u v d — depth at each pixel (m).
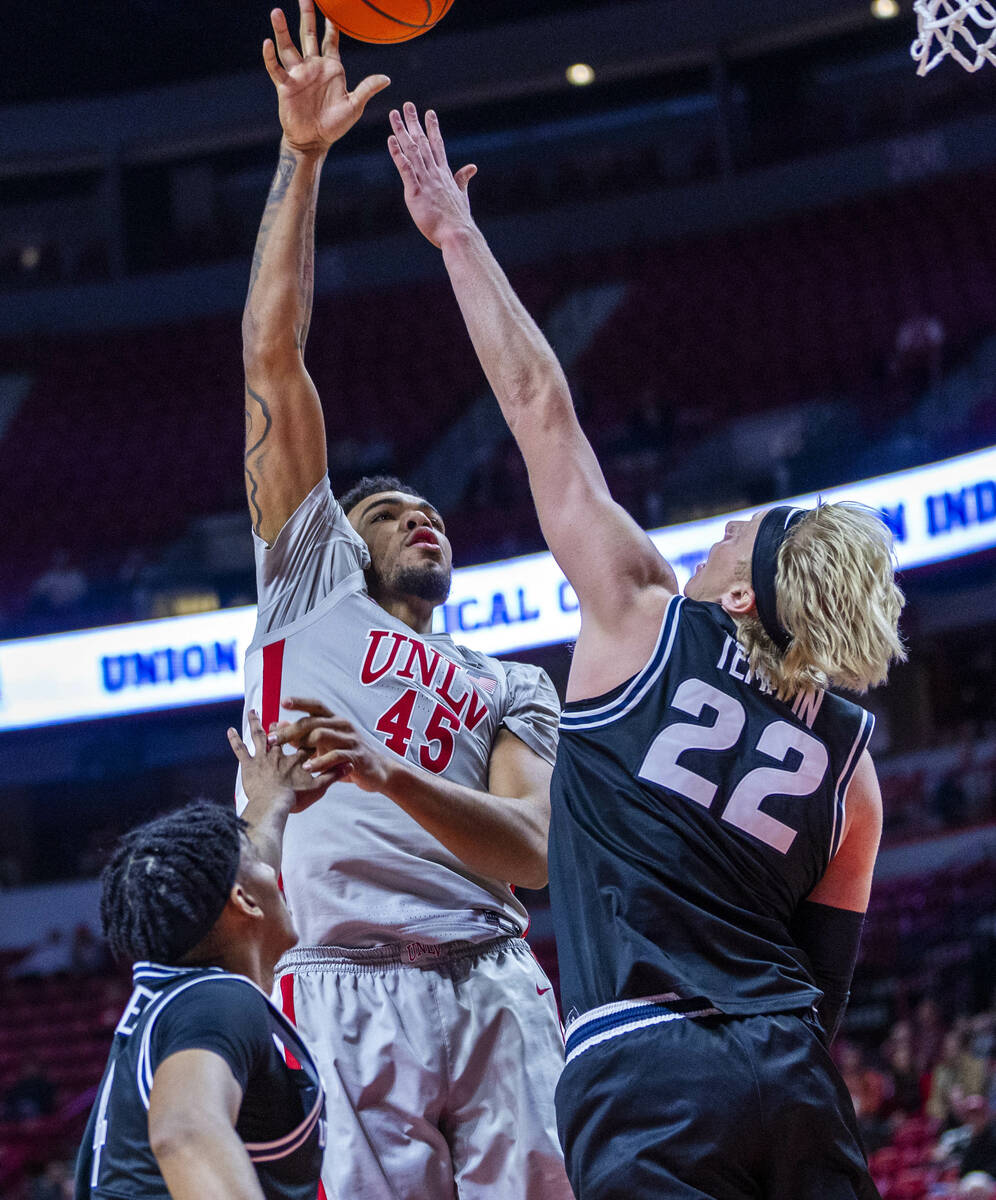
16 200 19.50
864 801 1.98
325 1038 2.37
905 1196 7.14
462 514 15.04
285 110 2.56
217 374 17.16
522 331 2.13
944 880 11.62
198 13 16.75
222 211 19.36
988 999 10.34
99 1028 12.48
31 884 15.71
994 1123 7.19
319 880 2.47
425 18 2.58
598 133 19.34
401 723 2.55
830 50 18.12
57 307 17.67
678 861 1.82
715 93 18.80
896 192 16.45
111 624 13.38
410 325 17.36
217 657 13.13
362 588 2.67
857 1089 8.61
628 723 1.90
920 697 14.55
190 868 1.78
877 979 11.20
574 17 17.19
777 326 15.75
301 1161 1.72
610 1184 1.68
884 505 11.70
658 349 16.05
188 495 15.90
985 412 12.77
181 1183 1.43
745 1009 1.75
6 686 13.37
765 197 16.80
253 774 2.18
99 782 15.94
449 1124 2.41
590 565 1.97
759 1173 1.71
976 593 14.31
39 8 16.50
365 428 16.41
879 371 14.68
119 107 17.67
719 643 1.94
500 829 2.37
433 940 2.44
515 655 12.43
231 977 1.72
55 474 16.39
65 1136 10.64
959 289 15.00
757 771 1.88
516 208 17.83
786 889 1.90
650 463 14.79
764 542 1.97
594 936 1.81
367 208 18.38
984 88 16.62
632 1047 1.73
